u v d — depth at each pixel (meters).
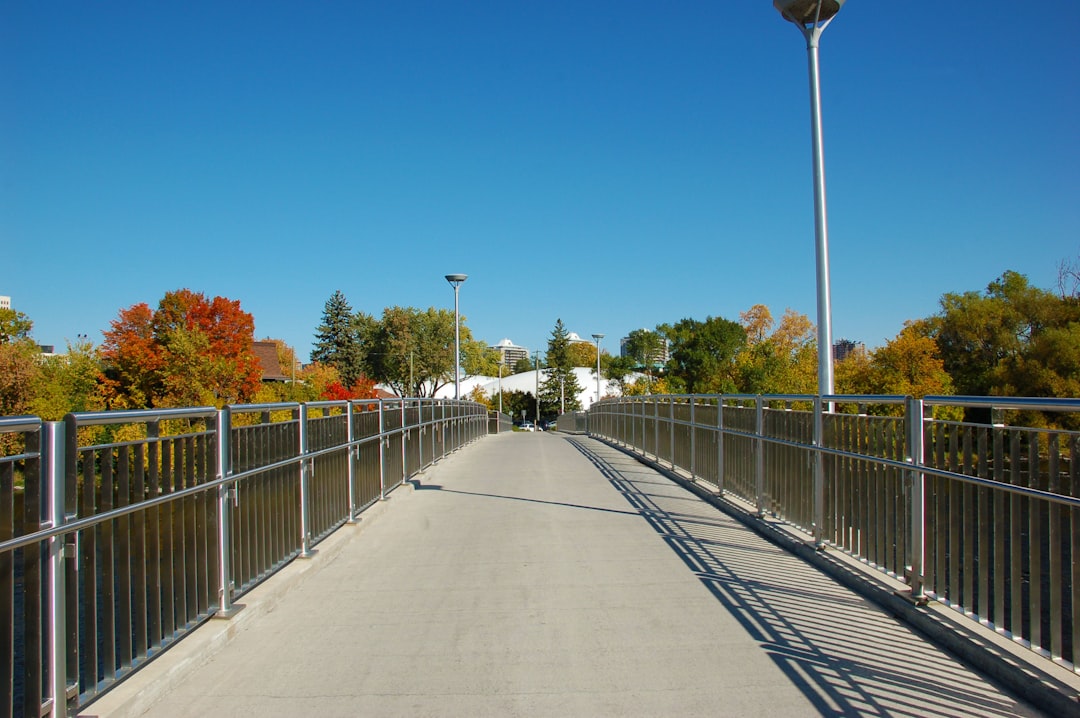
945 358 41.62
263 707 3.80
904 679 4.00
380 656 4.53
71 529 3.32
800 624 4.95
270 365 65.75
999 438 4.17
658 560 6.85
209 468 4.94
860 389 39.50
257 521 5.71
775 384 55.38
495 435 36.94
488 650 4.59
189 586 4.62
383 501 9.84
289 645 4.75
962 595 4.58
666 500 10.58
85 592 3.55
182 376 36.50
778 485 7.97
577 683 4.04
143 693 3.76
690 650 4.50
